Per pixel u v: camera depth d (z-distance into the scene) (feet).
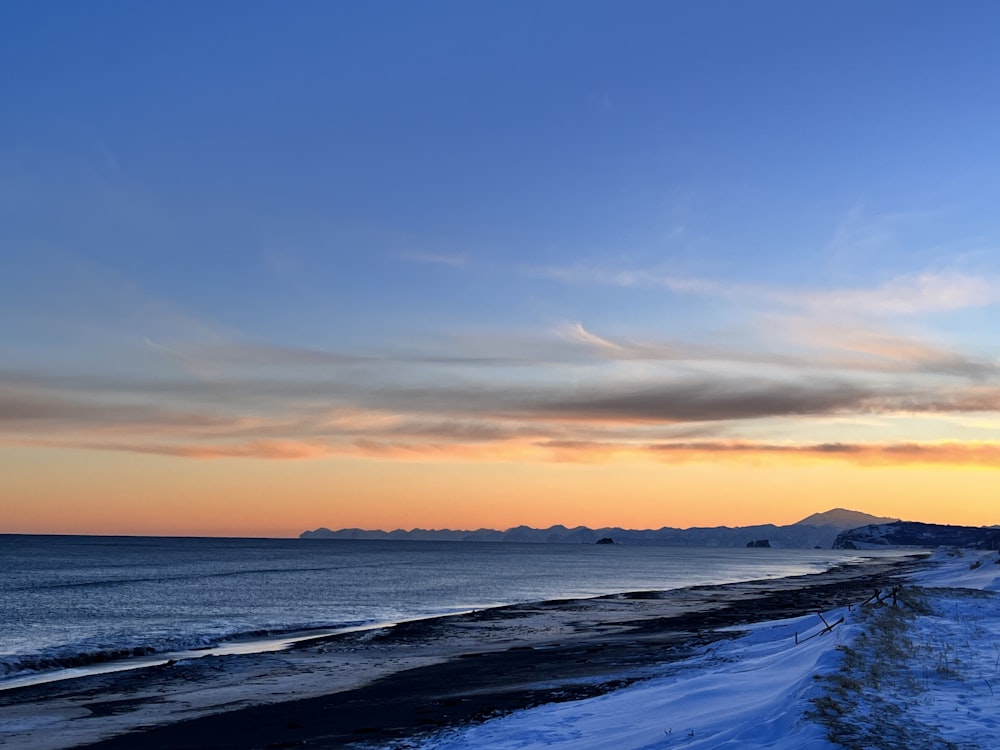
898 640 69.00
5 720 68.28
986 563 365.40
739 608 191.01
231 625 156.35
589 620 160.76
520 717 56.85
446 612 189.57
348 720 64.90
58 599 222.07
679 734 44.70
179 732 62.90
